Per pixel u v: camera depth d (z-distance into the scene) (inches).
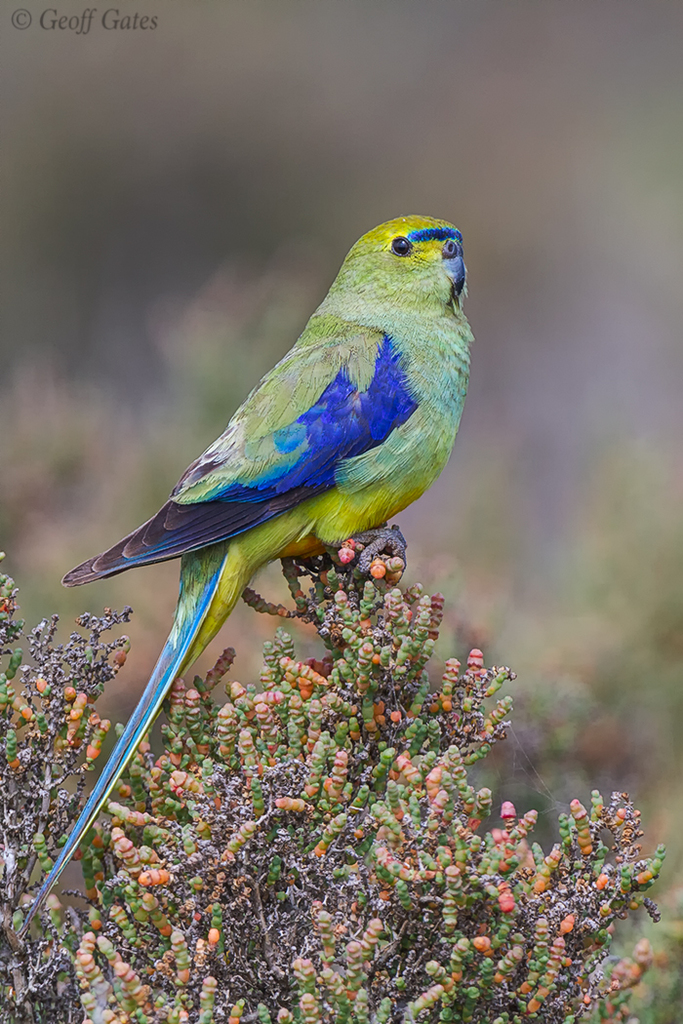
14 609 252.5
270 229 1070.4
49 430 534.0
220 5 1112.2
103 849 251.9
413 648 247.9
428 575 420.8
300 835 229.8
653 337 934.4
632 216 1047.0
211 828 224.2
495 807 371.2
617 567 487.8
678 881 315.3
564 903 217.0
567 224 1057.5
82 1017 234.4
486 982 210.8
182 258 1019.9
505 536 560.7
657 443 607.2
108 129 1035.9
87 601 466.9
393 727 254.4
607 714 423.5
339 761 227.3
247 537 310.3
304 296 645.9
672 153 1072.2
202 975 216.1
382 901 218.1
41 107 1012.5
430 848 217.6
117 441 566.6
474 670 253.4
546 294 1009.5
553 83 1168.2
